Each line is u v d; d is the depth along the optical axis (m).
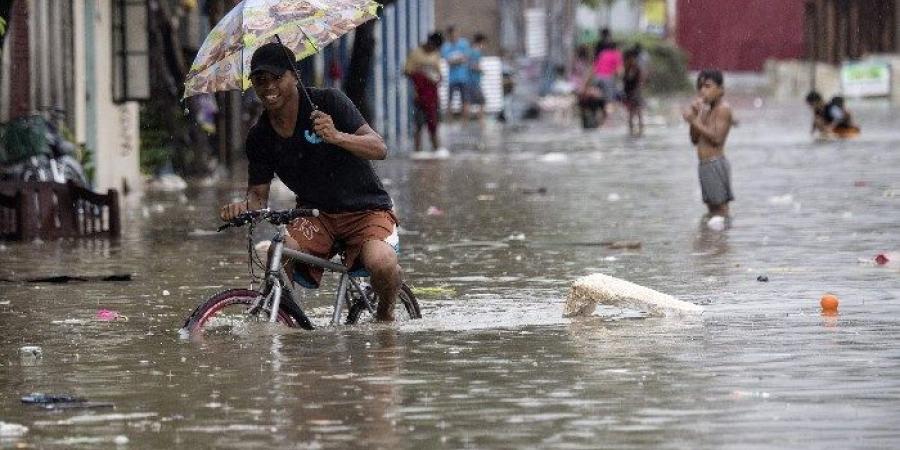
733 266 25.77
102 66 43.81
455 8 117.88
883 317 20.00
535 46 124.81
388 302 19.55
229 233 32.38
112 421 14.58
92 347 18.64
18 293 23.66
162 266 26.81
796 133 69.69
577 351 17.73
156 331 19.80
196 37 53.31
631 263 26.48
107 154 44.00
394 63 76.88
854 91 107.25
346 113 18.86
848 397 15.02
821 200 37.75
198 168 49.25
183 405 15.19
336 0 19.34
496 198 40.50
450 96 88.44
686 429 13.84
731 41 158.75
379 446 13.45
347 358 17.42
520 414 14.55
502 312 21.05
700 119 34.19
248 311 18.95
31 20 37.41
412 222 34.41
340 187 19.03
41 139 34.62
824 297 20.70
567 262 26.81
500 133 80.06
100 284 24.64
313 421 14.40
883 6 120.19
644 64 80.25
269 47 18.56
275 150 18.98
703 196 34.22
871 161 51.09
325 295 23.03
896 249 27.80
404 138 75.50
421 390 15.67
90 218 32.16
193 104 48.62
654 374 16.28
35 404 15.38
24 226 31.20
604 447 13.29
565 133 78.25
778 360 16.97
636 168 51.12
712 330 19.09
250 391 15.76
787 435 13.55
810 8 140.12
